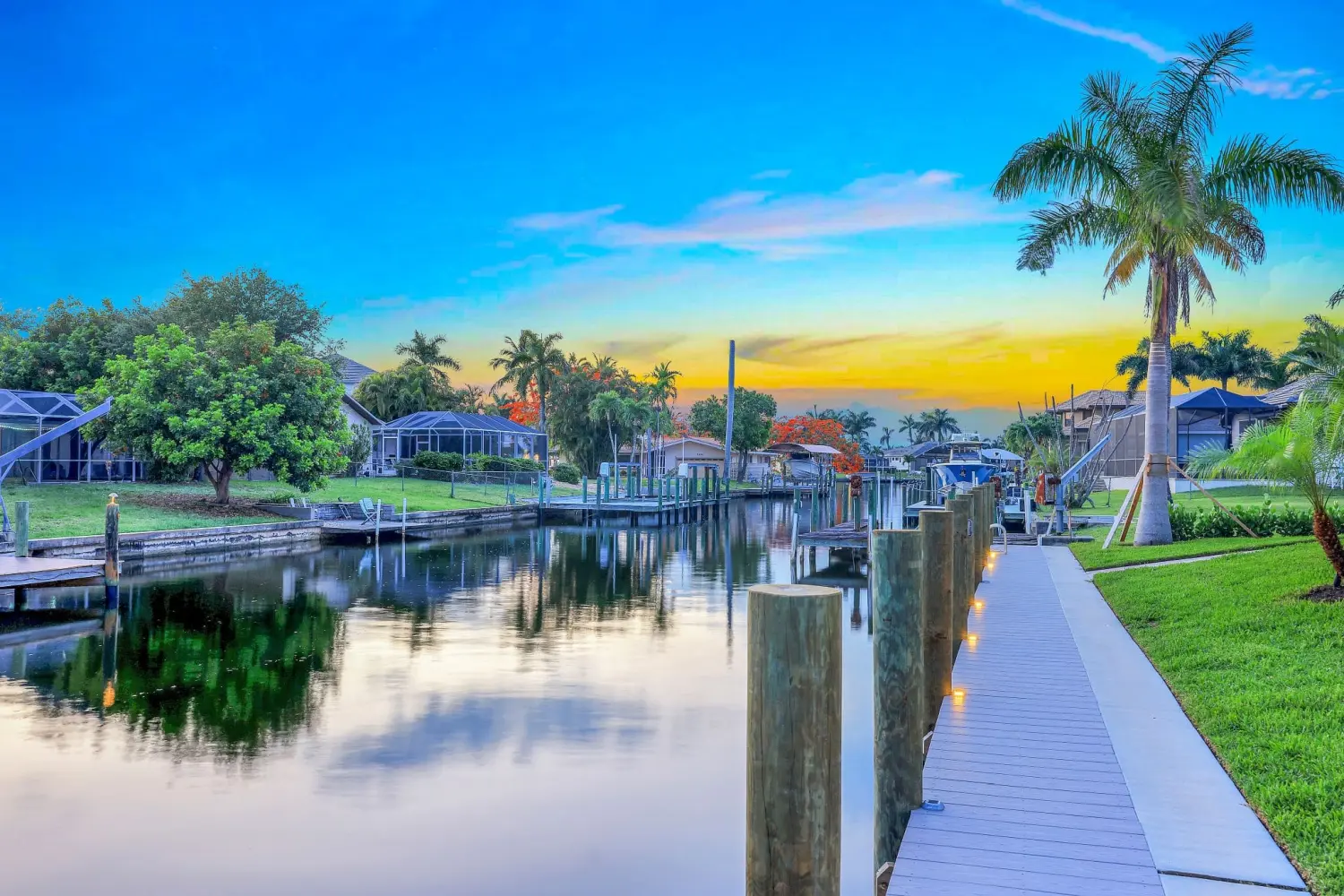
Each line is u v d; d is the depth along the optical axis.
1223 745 7.23
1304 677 8.79
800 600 3.10
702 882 6.75
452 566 26.30
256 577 23.09
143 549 24.84
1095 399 69.50
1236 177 19.78
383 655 14.39
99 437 31.84
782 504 66.69
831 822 3.12
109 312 44.91
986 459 58.62
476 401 88.19
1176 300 20.81
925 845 5.43
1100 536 25.39
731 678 12.96
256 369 31.94
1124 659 10.41
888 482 81.31
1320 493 12.56
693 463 67.00
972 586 13.84
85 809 7.95
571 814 7.95
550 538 36.28
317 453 32.38
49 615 17.44
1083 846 5.41
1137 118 19.91
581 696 11.88
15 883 6.59
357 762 9.26
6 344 40.84
